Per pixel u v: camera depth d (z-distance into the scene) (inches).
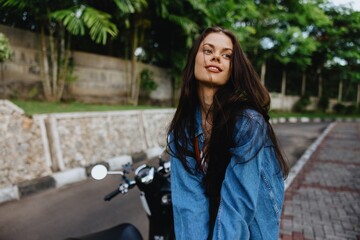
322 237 116.2
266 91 42.6
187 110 45.3
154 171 72.4
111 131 237.0
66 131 200.8
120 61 374.3
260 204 39.0
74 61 320.2
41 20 263.6
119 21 313.1
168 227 75.9
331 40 759.1
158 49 434.9
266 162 39.4
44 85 279.1
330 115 832.9
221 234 35.9
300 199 157.2
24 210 136.3
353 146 336.5
